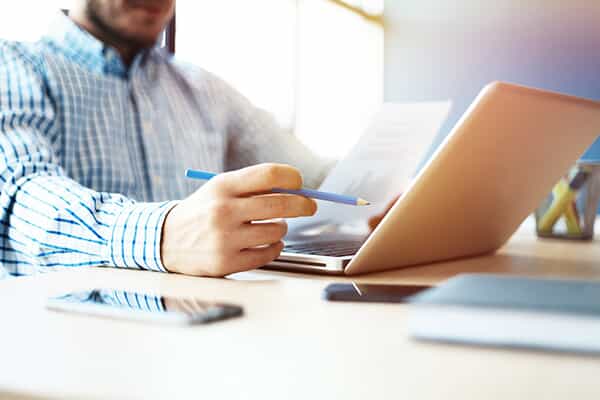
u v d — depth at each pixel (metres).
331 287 0.49
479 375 0.25
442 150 0.54
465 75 3.03
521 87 0.55
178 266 0.62
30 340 0.32
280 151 1.84
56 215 0.75
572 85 2.69
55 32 1.48
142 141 1.51
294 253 0.67
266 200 0.61
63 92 1.35
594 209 1.11
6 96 1.25
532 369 0.25
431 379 0.24
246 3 3.48
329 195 0.61
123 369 0.27
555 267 0.74
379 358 0.28
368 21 3.39
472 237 0.76
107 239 0.68
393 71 3.28
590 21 2.63
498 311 0.28
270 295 0.48
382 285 0.50
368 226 0.96
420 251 0.68
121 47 1.53
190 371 0.26
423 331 0.30
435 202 0.60
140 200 1.49
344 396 0.23
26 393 0.24
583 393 0.22
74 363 0.28
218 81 1.79
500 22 2.89
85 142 1.38
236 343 0.31
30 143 1.03
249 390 0.24
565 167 0.79
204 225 0.61
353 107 3.55
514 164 0.65
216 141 1.70
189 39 3.16
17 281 0.55
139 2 1.47
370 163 0.79
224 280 0.58
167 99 1.60
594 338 0.26
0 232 0.85
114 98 1.46
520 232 1.31
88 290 0.46
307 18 3.66
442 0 3.08
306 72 3.69
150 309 0.38
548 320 0.27
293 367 0.27
